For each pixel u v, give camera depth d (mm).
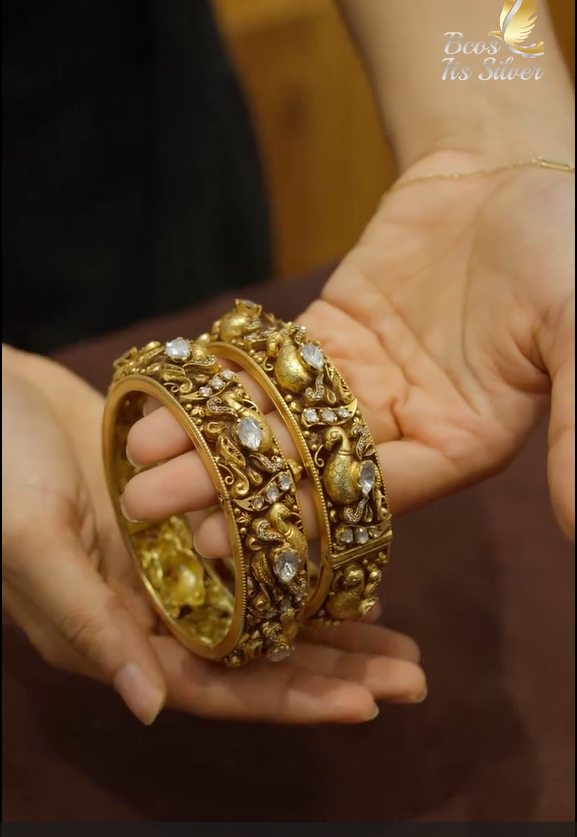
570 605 337
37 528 301
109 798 307
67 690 327
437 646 330
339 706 289
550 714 317
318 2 626
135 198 454
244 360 288
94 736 318
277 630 279
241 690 293
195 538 274
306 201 694
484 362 291
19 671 332
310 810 303
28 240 447
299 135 671
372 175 668
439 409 296
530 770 307
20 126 420
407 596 340
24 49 405
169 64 429
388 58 340
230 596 327
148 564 324
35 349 480
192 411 270
